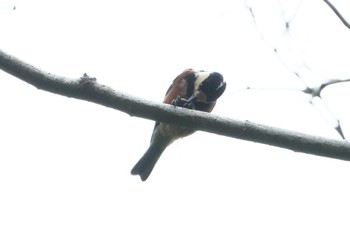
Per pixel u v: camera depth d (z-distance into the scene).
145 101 6.22
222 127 6.26
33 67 5.86
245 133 6.22
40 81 5.87
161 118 6.27
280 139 6.16
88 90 5.98
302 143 6.12
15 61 5.77
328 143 6.09
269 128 6.21
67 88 5.94
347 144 6.08
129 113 6.21
